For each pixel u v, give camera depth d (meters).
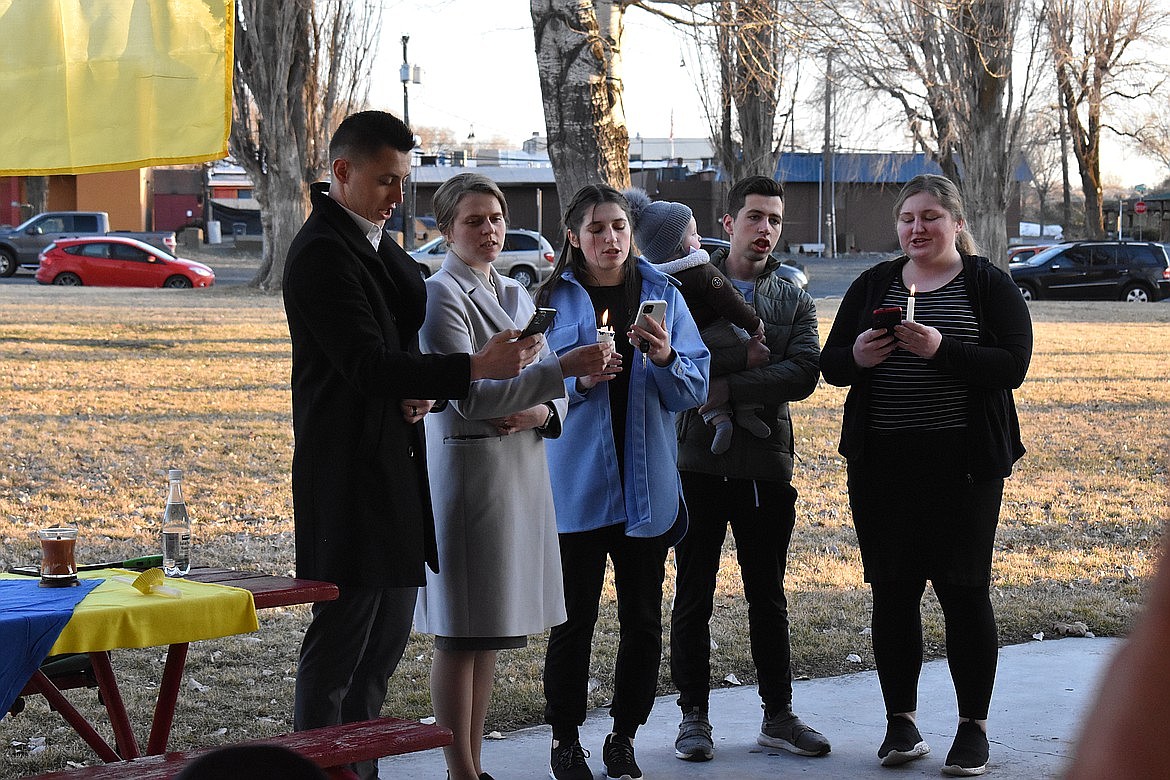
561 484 4.39
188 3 4.16
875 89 28.56
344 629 3.57
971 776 4.36
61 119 4.15
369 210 3.63
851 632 6.34
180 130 4.17
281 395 13.95
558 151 12.10
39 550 7.62
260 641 6.12
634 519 4.25
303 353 3.57
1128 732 0.50
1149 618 0.51
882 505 4.51
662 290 4.52
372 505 3.51
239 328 20.17
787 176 59.62
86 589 3.38
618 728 4.41
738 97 14.38
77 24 4.15
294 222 29.64
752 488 4.71
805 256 54.44
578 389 4.36
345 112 30.28
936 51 30.73
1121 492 9.99
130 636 3.12
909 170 53.75
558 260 4.56
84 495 9.27
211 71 4.17
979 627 4.44
